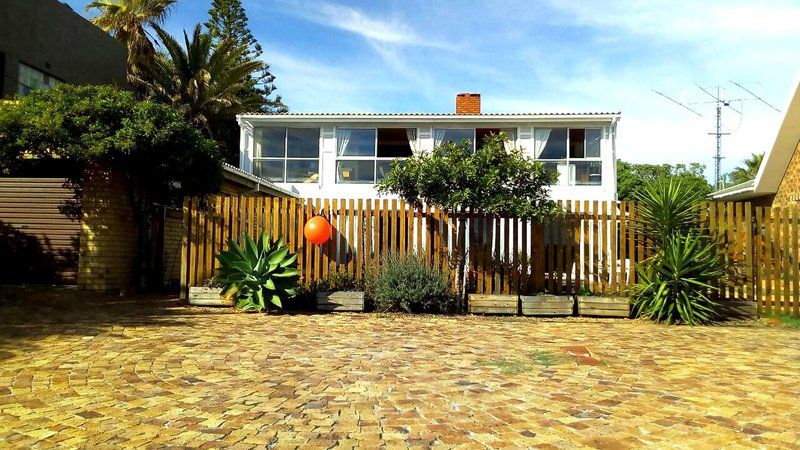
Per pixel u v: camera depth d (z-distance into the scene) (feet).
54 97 30.48
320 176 66.80
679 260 27.02
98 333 21.17
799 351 20.25
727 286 29.32
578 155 64.95
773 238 29.30
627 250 30.40
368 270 30.94
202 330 22.85
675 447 10.82
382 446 10.80
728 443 11.02
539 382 15.61
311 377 15.88
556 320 28.12
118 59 63.52
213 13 129.80
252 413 12.62
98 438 10.96
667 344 21.56
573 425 12.06
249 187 52.44
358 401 13.65
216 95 101.40
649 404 13.55
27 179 35.04
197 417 12.29
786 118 39.81
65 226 34.65
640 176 151.02
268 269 28.43
